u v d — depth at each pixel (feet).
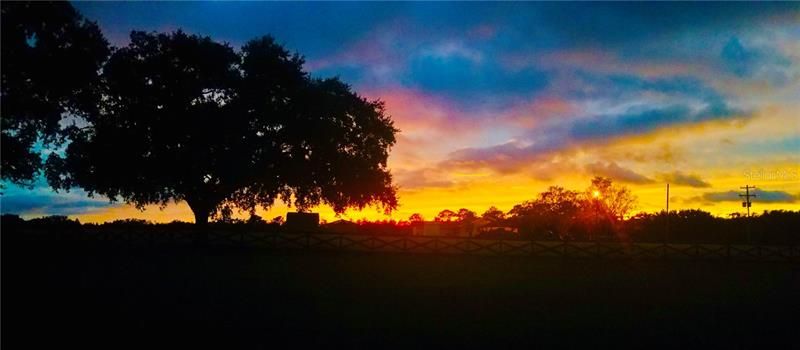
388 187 128.88
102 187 110.73
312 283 59.26
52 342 30.17
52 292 46.68
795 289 64.54
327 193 122.72
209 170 113.91
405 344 32.40
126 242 103.09
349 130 123.95
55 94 85.20
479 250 107.86
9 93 77.92
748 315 44.55
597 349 32.24
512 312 44.06
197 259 84.17
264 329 35.22
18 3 75.56
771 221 208.85
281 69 117.70
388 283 61.36
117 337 31.73
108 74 107.65
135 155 108.99
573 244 108.37
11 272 59.52
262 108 115.75
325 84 122.72
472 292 55.52
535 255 107.04
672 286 65.10
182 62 113.70
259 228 140.67
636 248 110.22
